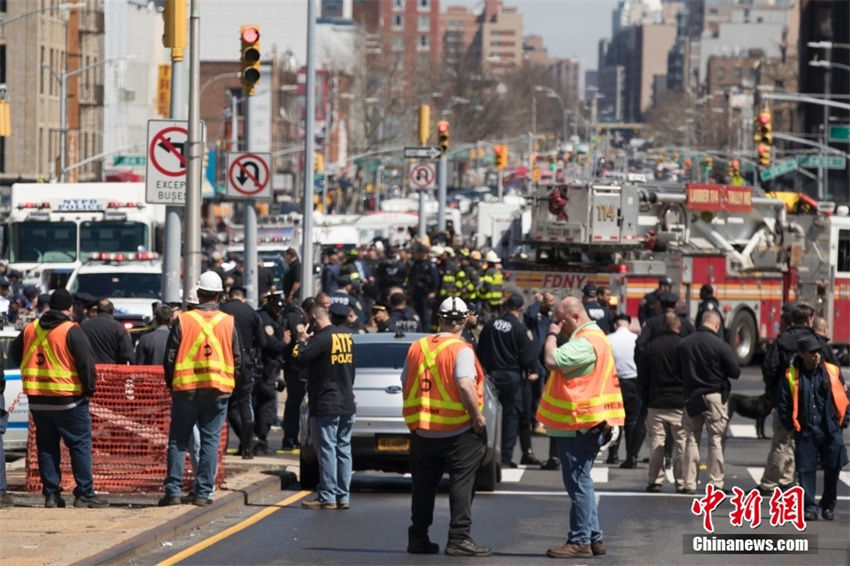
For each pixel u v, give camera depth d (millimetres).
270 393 49812
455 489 31750
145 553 31922
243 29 56844
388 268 85438
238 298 47375
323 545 33219
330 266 84562
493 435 43125
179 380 37031
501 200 145500
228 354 37344
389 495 42625
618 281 79250
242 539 33969
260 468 45094
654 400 43312
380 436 40688
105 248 85062
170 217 51250
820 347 38531
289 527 35844
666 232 83750
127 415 39531
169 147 47938
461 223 174875
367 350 41688
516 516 38469
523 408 50125
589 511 32031
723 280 83938
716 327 42562
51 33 188125
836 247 89750
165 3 48531
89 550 30562
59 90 192750
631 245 81375
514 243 83000
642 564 31484
